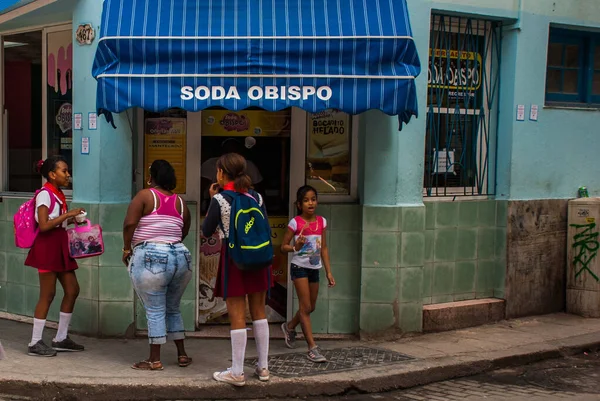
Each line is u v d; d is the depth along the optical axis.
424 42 7.20
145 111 7.22
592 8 8.37
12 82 7.96
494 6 7.68
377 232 7.07
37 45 7.80
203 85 5.98
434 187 7.80
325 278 7.25
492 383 6.21
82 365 6.03
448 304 7.73
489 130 8.09
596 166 8.68
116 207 6.91
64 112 7.59
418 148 7.18
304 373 5.96
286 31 6.09
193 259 7.22
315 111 6.00
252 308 5.75
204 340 7.06
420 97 7.17
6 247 7.85
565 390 6.02
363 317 7.12
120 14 6.16
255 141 7.40
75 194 7.13
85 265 7.02
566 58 8.69
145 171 7.27
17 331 7.24
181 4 6.23
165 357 6.40
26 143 7.92
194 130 7.27
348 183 7.48
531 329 7.71
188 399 5.59
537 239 8.23
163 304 5.93
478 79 8.00
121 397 5.54
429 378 6.19
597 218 8.20
